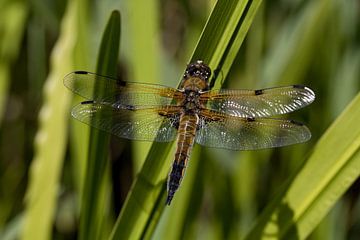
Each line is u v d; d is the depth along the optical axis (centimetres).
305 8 65
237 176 65
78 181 61
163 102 60
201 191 63
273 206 58
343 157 57
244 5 56
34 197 59
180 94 60
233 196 65
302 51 65
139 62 61
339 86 65
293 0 66
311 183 57
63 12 67
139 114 60
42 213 59
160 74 62
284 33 65
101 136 58
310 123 66
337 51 65
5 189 70
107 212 63
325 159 57
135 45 61
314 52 65
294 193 57
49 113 59
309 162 57
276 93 60
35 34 70
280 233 58
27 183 71
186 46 65
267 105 60
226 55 57
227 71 57
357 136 57
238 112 60
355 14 65
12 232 66
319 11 65
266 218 58
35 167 59
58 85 59
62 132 59
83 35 60
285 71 65
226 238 65
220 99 60
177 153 59
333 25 65
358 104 57
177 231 62
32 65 71
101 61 58
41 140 59
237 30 56
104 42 57
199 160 62
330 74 65
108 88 59
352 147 57
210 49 56
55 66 60
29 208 59
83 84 59
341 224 66
